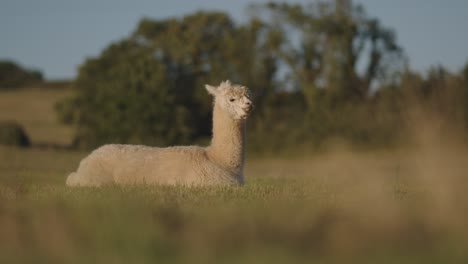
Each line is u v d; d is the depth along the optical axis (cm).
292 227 2122
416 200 3209
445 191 3372
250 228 2075
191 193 3384
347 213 2470
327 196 3403
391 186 4375
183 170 4194
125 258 1769
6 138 18912
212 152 4338
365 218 2305
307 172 9619
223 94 4303
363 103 19325
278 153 17975
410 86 16638
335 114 18350
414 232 2094
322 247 1889
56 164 11756
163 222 2289
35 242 1973
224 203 2923
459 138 13625
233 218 2280
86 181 4353
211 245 1864
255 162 15775
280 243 1922
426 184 4753
